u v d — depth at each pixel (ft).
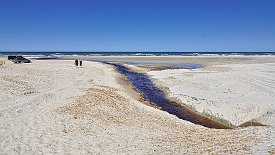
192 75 152.66
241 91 101.30
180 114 80.43
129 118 63.57
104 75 157.79
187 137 52.16
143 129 56.24
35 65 185.88
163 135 53.01
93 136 48.29
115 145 45.14
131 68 222.07
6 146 39.58
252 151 41.75
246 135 52.70
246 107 78.69
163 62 305.94
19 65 166.91
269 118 68.44
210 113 79.41
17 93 78.13
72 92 85.71
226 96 94.38
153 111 76.02
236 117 73.51
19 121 51.16
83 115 59.57
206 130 60.44
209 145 46.21
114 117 62.39
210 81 127.13
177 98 99.19
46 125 50.42
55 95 78.38
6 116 53.67
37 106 63.46
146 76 167.53
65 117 56.39
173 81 134.21
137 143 46.96
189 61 320.09
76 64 203.62
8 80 95.25
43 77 118.42
